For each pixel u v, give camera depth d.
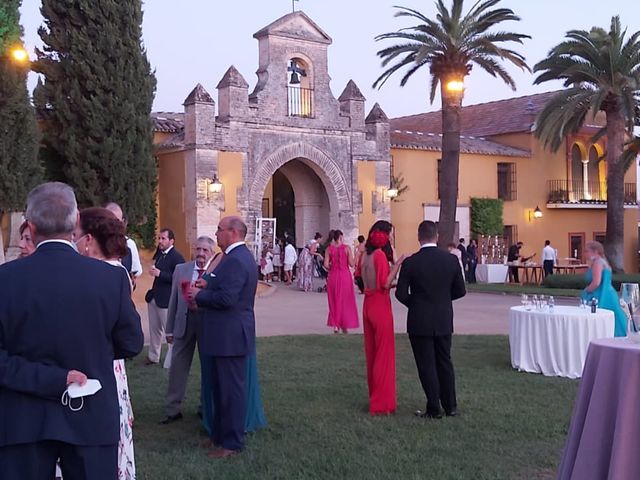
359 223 28.70
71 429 3.51
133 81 22.80
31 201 3.67
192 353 7.59
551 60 28.45
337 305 13.98
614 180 28.48
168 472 5.88
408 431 7.07
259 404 7.16
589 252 10.78
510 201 34.44
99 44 22.28
